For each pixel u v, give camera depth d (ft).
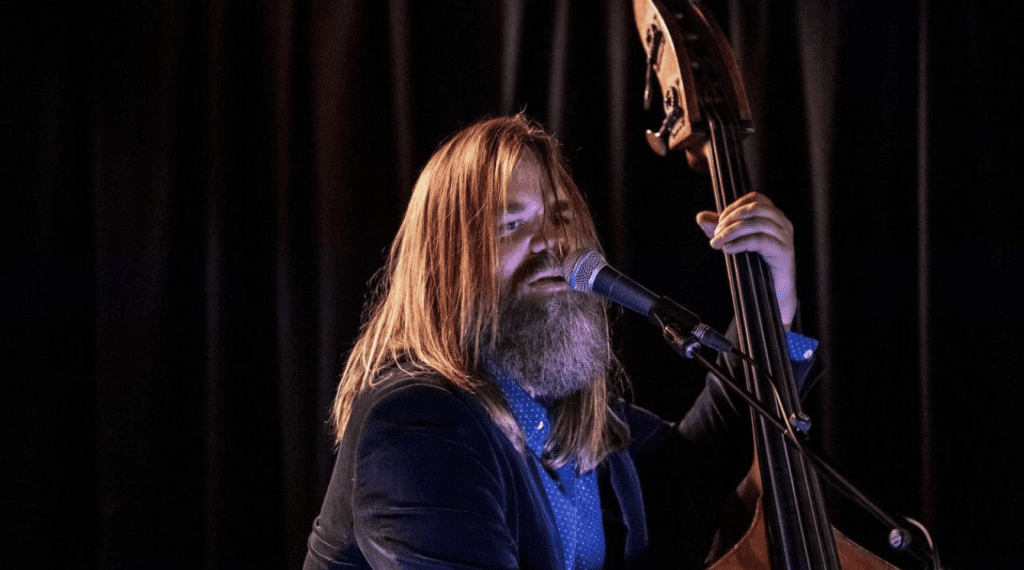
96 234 13.62
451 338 7.62
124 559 13.34
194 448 13.58
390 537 6.45
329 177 13.67
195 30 13.94
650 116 13.64
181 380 13.62
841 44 13.34
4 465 13.32
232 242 13.71
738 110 9.61
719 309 13.37
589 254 6.84
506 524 6.91
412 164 13.58
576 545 7.94
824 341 13.08
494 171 7.85
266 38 13.93
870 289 13.23
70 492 13.62
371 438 6.79
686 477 9.43
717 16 13.85
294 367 13.50
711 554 8.80
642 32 10.27
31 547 13.35
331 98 13.76
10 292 13.51
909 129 13.29
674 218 13.55
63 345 13.70
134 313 13.58
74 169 13.91
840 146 13.28
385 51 13.91
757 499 8.62
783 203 13.52
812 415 13.28
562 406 8.03
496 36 13.78
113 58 13.82
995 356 12.77
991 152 12.97
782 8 13.69
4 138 13.61
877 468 13.09
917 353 13.11
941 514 12.66
